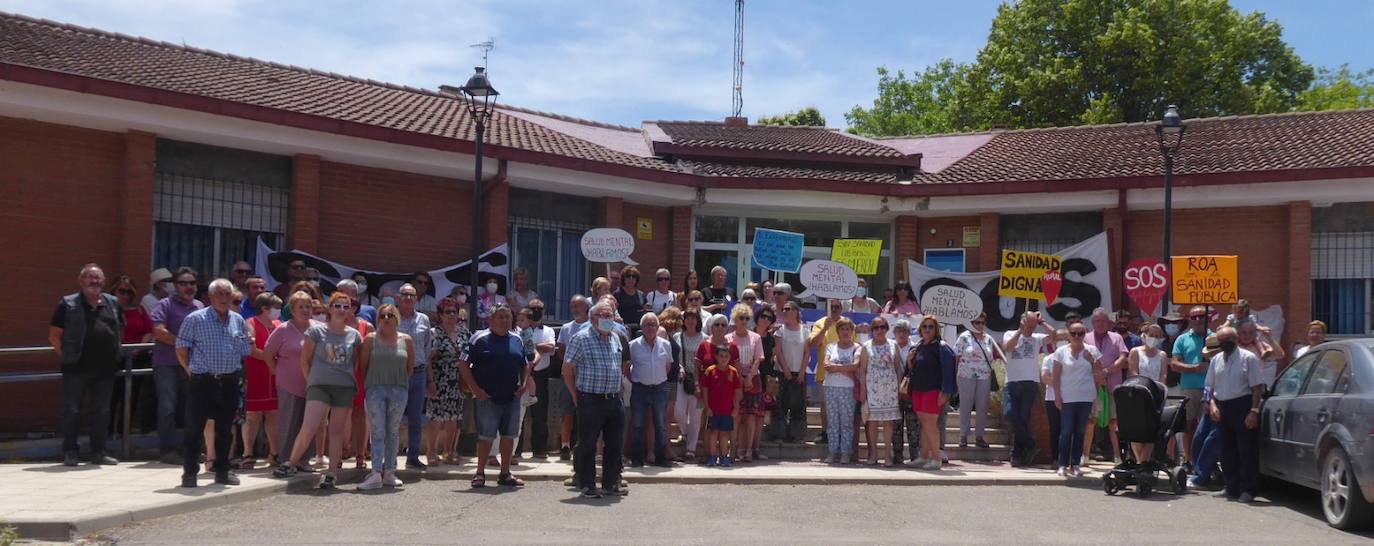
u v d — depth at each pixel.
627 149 21.22
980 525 9.83
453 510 9.91
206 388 10.25
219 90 14.89
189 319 10.30
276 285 14.96
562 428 13.38
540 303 13.71
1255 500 11.56
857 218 21.14
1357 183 17.31
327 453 12.77
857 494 11.59
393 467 11.07
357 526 9.02
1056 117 36.94
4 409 13.44
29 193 13.61
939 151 23.52
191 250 15.05
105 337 11.55
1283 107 38.59
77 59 14.44
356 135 15.48
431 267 17.20
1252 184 18.00
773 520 9.86
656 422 12.88
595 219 19.36
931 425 13.46
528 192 18.56
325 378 10.74
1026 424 13.95
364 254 16.50
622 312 15.41
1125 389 11.86
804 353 14.49
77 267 13.94
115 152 14.30
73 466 11.48
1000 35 38.94
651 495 11.14
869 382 13.71
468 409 13.33
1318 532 9.67
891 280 21.08
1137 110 36.25
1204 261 15.37
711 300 17.03
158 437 12.16
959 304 16.03
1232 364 11.70
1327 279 18.25
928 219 20.80
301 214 15.63
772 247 17.00
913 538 9.09
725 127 24.38
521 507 10.16
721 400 13.21
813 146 21.91
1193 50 35.53
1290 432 10.80
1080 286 19.03
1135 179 18.55
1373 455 9.20
